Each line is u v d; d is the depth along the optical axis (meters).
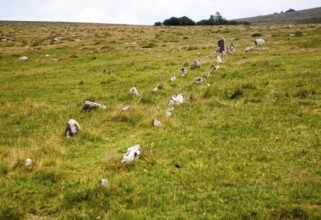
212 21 143.62
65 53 49.12
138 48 50.91
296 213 7.79
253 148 11.93
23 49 54.06
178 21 139.38
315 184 9.04
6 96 22.97
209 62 30.86
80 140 13.30
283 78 21.84
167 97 20.20
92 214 8.26
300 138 12.47
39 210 8.48
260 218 7.75
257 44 44.19
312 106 16.11
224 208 8.34
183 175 10.27
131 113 15.97
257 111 16.08
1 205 8.49
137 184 9.71
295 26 77.56
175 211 8.35
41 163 10.77
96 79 28.34
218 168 10.56
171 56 40.00
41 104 19.78
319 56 29.70
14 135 14.43
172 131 14.22
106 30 91.38
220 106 17.38
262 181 9.55
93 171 10.61
